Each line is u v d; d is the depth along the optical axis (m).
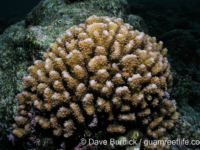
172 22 10.31
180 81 4.46
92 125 1.85
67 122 1.73
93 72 1.84
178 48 7.38
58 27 3.10
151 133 1.96
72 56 1.79
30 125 2.20
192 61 7.36
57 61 1.83
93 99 1.78
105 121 1.88
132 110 1.89
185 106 3.48
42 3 4.05
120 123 1.88
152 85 1.75
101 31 1.98
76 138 1.94
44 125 1.85
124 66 1.79
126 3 4.34
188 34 7.89
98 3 3.85
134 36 2.12
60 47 2.11
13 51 3.45
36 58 2.75
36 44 2.75
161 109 2.18
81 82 1.85
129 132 1.94
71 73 1.94
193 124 2.88
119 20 2.55
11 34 4.11
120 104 1.69
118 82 1.73
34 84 2.04
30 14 4.38
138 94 1.79
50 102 1.78
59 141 2.06
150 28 9.57
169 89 2.91
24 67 2.96
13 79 2.97
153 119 2.08
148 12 12.05
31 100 2.09
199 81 6.30
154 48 2.52
